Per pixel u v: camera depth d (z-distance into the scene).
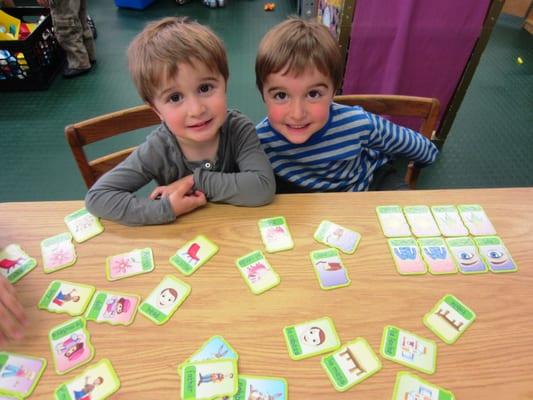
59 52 2.58
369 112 1.11
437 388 0.54
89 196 0.77
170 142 0.87
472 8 1.51
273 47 0.85
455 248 0.71
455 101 1.79
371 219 0.76
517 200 0.80
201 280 0.66
